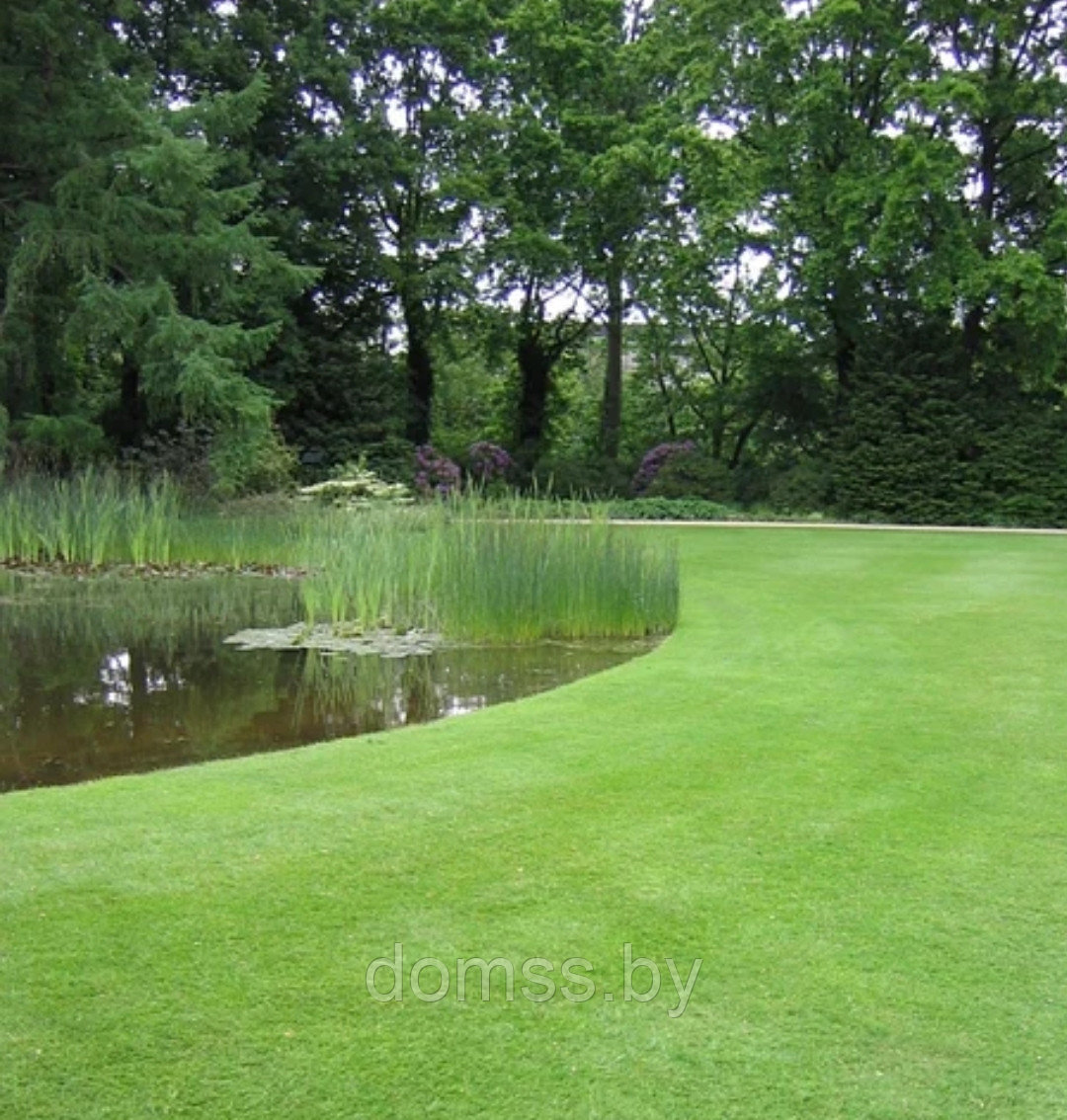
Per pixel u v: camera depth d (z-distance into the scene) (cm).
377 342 2345
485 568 695
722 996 226
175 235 1473
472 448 2227
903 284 2050
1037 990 229
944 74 1883
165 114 1514
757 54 2017
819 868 291
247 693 562
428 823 321
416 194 2284
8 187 1543
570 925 255
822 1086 196
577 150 2284
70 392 1636
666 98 2184
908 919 261
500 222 2269
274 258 1574
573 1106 190
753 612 770
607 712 464
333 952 241
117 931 249
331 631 743
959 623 714
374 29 2172
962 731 433
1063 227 1881
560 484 2312
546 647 684
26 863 287
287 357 2000
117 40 1653
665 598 720
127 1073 198
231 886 274
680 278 2153
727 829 319
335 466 1847
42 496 1175
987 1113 189
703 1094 194
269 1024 213
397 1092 194
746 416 2466
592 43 2269
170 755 448
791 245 2062
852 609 782
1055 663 575
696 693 501
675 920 259
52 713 521
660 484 2212
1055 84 1925
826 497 2081
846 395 2194
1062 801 348
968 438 2031
